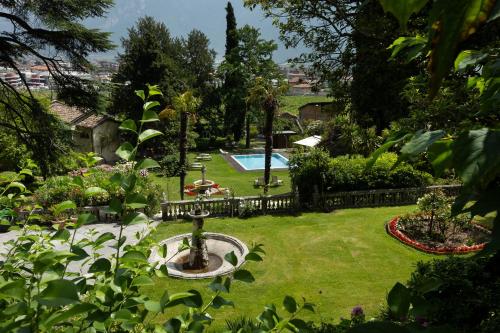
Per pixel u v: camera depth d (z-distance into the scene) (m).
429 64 0.55
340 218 15.58
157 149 34.91
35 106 17.53
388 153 17.83
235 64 44.34
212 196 24.41
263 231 14.42
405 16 0.52
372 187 17.52
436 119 3.97
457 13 0.52
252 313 8.94
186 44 49.91
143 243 2.38
